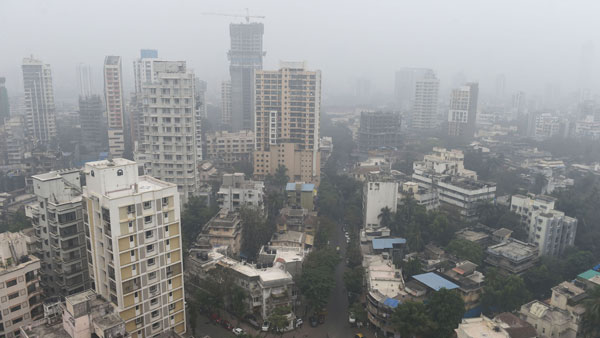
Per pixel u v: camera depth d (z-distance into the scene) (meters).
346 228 171.62
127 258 77.81
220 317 108.19
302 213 153.25
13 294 87.62
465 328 84.50
